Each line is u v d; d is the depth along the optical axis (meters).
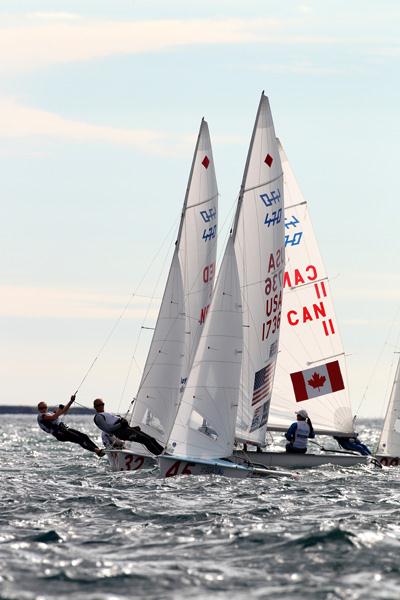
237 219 121.56
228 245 111.62
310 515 85.94
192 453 111.31
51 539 73.38
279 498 97.25
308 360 144.62
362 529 76.81
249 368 121.19
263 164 121.19
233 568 64.50
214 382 110.56
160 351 125.94
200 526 79.69
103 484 109.31
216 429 110.94
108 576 61.94
